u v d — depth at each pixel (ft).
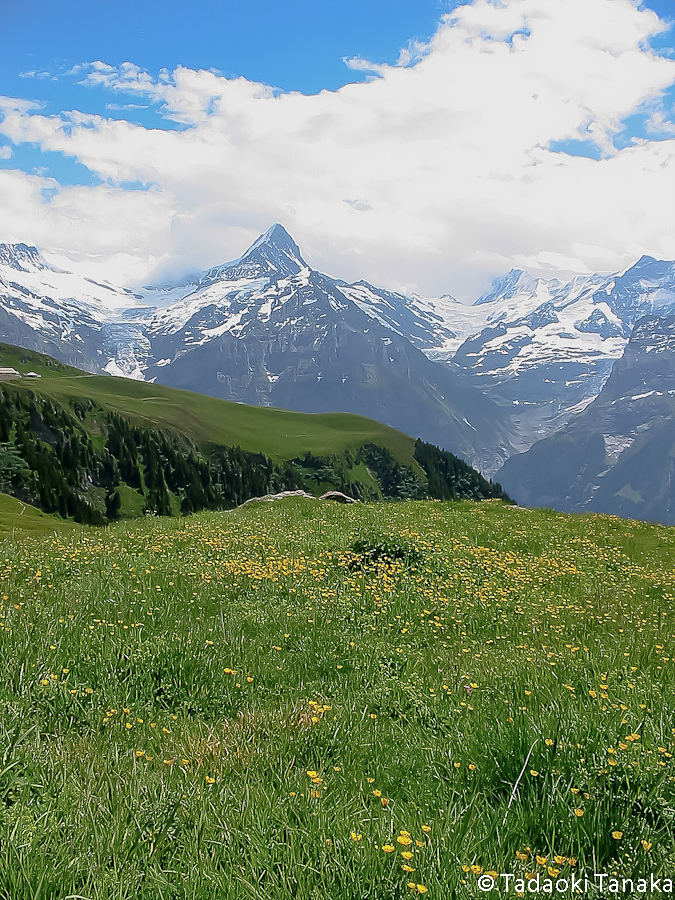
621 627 45.70
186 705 27.99
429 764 22.54
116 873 15.75
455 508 111.14
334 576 57.26
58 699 26.21
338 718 26.14
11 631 33.73
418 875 15.96
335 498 146.00
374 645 38.55
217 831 17.76
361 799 19.88
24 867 15.42
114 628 35.96
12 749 21.17
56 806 18.47
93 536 79.97
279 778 20.88
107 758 21.67
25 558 58.13
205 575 52.75
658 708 25.75
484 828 18.21
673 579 64.69
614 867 16.97
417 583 55.62
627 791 19.52
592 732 22.80
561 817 18.69
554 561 70.28
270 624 40.91
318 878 16.05
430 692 29.94
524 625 45.83
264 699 29.12
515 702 27.43
